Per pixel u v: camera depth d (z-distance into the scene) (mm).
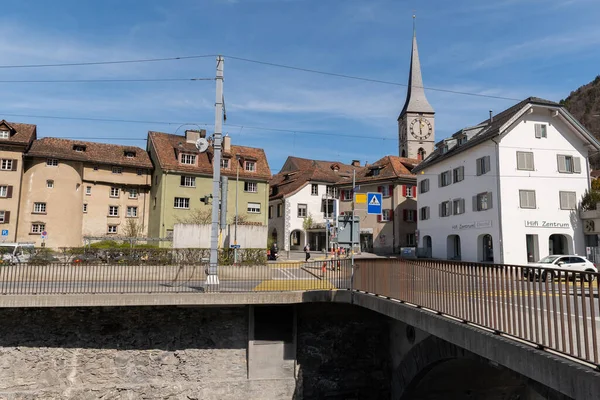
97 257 19969
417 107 72625
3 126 40688
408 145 72312
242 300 13695
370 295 12453
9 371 13727
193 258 21172
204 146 17078
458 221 37250
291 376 15062
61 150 43219
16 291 13703
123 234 45625
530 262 31484
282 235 53281
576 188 33156
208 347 14852
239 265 19672
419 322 9172
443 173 40250
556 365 5410
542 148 32906
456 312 8031
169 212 43250
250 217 47219
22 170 40938
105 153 45812
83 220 44188
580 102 113250
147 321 14688
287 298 13922
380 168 51844
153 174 47312
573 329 7125
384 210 50188
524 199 31953
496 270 6961
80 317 14352
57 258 19656
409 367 12438
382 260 11727
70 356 14156
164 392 14375
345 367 15523
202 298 13500
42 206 41656
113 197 45906
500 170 31844
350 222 14219
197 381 14586
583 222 32688
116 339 14477
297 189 53438
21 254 22094
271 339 15109
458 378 12016
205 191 45094
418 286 9562
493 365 7590
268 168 49688
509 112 37469
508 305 6684
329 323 15695
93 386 14109
